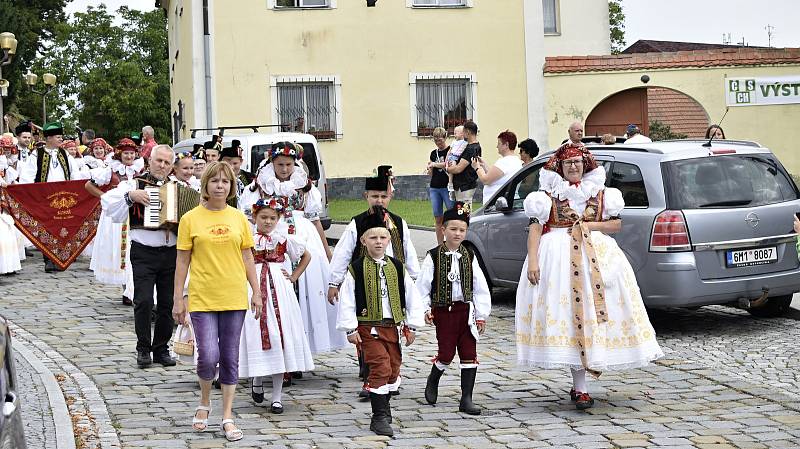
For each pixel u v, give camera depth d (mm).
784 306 12141
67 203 17094
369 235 7758
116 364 10281
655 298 10992
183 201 10195
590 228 8406
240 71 28047
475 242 13531
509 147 14930
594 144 12039
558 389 9055
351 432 7676
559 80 28906
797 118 28328
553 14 36062
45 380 9164
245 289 7777
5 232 16766
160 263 10180
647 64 28531
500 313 12977
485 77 28922
